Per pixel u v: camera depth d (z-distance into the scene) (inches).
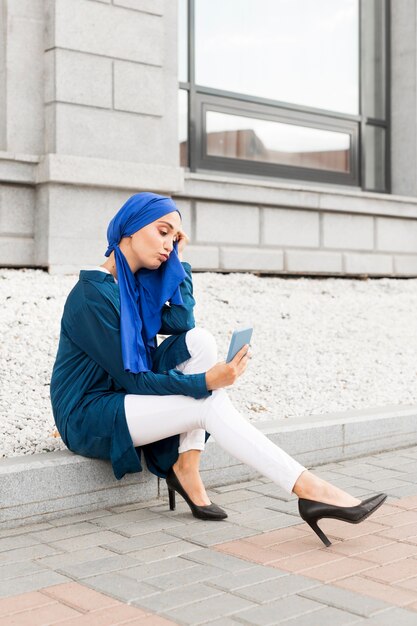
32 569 101.0
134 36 280.4
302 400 183.5
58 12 262.8
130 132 281.4
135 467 121.4
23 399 160.7
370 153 419.8
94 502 127.2
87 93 270.1
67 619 85.8
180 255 126.8
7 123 263.6
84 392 122.6
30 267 268.7
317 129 394.6
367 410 174.4
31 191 266.1
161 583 96.0
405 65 414.3
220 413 115.3
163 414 117.1
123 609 88.5
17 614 87.0
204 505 122.4
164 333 127.7
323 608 88.7
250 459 113.6
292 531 116.9
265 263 326.3
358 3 411.5
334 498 110.7
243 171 366.6
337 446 160.6
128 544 110.8
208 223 309.1
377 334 259.0
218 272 314.5
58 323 209.6
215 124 357.7
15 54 263.3
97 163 266.5
